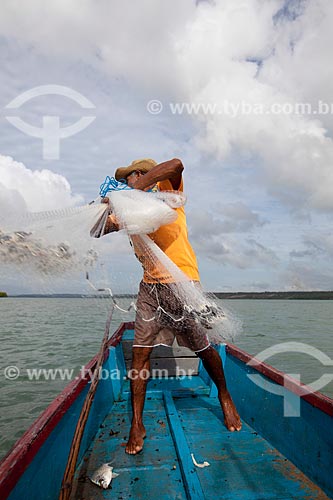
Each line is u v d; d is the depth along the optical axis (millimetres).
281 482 2316
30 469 1678
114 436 2955
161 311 2730
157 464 2529
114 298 2738
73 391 2369
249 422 3176
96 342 12727
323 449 2184
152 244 2551
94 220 2359
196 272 2789
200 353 2902
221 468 2463
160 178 2486
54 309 29969
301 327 20578
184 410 3471
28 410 6293
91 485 2307
